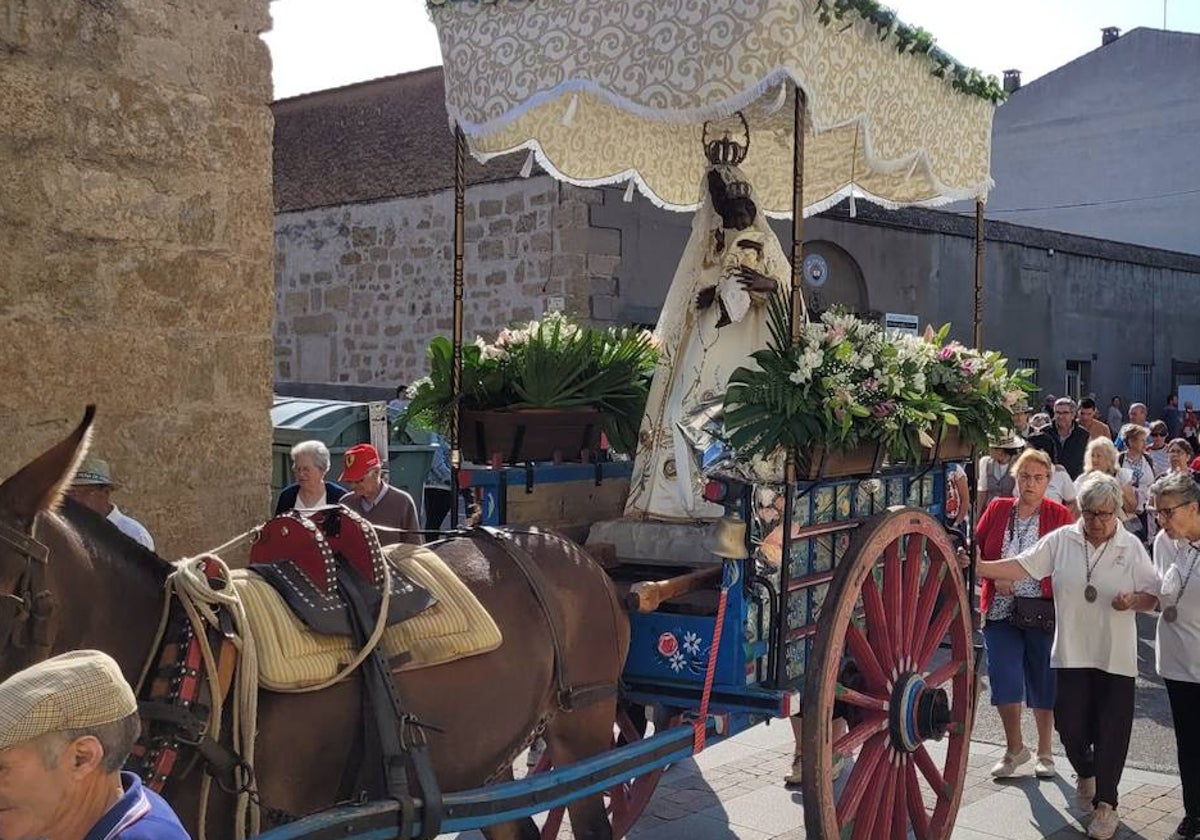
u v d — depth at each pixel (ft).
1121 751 19.06
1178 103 108.37
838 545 16.49
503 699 12.35
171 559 18.52
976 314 20.18
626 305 47.91
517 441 17.35
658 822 19.56
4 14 16.60
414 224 52.75
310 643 10.50
